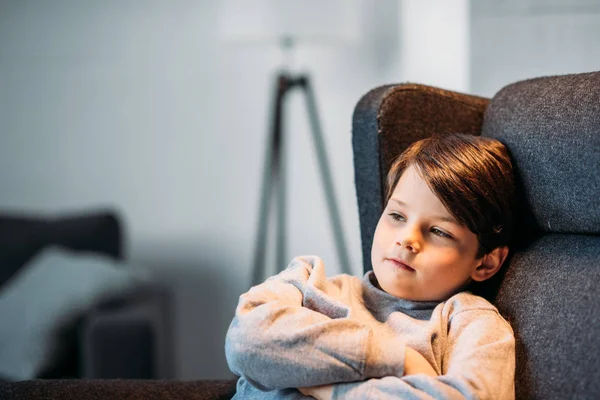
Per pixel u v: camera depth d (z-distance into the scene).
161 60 2.83
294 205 2.74
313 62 2.71
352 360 0.88
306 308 0.95
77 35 2.87
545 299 0.97
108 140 2.88
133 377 1.99
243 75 2.78
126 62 2.85
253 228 2.80
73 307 2.12
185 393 1.08
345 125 2.69
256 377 0.90
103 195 2.90
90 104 2.88
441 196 0.96
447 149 1.00
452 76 2.46
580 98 0.98
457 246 0.97
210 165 2.82
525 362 0.94
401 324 0.99
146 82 2.84
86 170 2.90
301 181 2.73
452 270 0.98
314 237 2.73
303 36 2.21
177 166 2.85
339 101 2.69
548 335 0.94
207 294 2.86
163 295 2.33
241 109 2.78
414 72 2.52
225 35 2.27
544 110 1.02
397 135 1.13
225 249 2.83
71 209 2.92
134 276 2.29
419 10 2.50
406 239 0.96
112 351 1.99
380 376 0.89
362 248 1.18
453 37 2.45
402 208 0.99
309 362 0.88
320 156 2.42
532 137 1.02
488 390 0.85
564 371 0.90
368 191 1.15
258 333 0.90
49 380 1.07
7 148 2.94
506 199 1.00
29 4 2.89
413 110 1.14
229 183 2.81
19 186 2.95
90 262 2.27
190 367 2.89
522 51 2.37
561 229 1.01
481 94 2.41
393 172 1.03
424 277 0.97
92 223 2.52
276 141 2.40
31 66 2.90
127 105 2.86
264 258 2.76
